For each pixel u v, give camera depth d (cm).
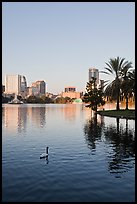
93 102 7144
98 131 2925
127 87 5459
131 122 3934
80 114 6556
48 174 1266
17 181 1156
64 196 984
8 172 1301
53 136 2553
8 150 1850
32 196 984
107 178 1201
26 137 2484
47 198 965
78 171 1317
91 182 1146
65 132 2872
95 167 1391
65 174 1263
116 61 6022
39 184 1120
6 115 5991
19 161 1530
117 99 6209
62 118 5125
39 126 3544
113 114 5362
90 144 2088
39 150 1853
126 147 1945
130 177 1217
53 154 1720
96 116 5603
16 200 946
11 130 3055
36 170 1336
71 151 1811
